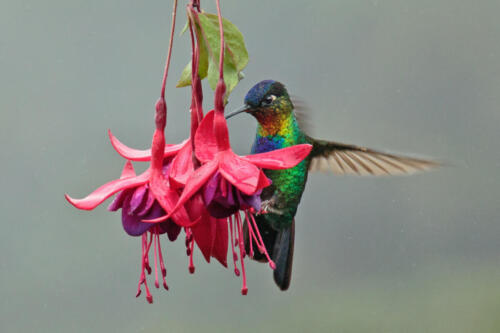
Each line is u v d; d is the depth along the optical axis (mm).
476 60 8172
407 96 7879
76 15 7301
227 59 2969
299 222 7949
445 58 8141
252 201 2611
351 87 7770
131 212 2639
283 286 4793
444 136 7957
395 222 7840
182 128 7016
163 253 7234
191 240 2871
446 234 7859
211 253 2869
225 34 2963
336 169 4898
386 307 7508
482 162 7988
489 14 8195
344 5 7922
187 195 2547
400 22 8047
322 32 7793
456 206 7852
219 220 2865
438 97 8094
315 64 7770
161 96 2777
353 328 7418
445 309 7508
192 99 2846
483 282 7543
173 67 7199
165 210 2619
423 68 8070
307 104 4945
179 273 7215
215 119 2693
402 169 4762
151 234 2727
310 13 7727
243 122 7195
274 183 4746
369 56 7902
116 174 7102
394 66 7965
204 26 2943
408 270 7711
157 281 2656
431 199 7902
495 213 7820
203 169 2621
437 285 7594
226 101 2945
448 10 8219
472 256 7805
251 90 4492
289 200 4762
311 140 4828
